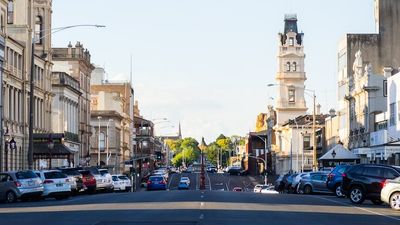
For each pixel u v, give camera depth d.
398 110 67.31
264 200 40.91
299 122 133.12
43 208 34.78
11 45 68.12
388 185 34.56
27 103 74.00
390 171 38.44
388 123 70.69
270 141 161.62
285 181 65.81
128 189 69.31
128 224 24.94
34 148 70.88
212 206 34.47
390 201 34.31
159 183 91.00
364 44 88.38
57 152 70.81
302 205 36.50
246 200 40.50
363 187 38.44
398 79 67.56
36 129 77.69
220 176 160.00
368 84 78.00
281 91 157.62
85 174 56.44
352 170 39.19
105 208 33.62
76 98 98.38
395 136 67.56
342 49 92.44
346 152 68.00
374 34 88.25
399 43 87.81
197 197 43.88
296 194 53.53
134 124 177.62
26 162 72.62
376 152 62.59
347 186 39.00
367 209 34.50
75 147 96.69
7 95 67.25
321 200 42.06
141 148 164.62
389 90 70.38
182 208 33.06
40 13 84.12
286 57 158.12
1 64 62.97
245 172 170.25
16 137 69.56
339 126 95.44
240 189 106.44
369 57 88.06
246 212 30.66
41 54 82.88
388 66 87.25
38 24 83.94
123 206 35.00
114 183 66.94
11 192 41.94
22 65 72.50
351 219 28.11
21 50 72.12
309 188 54.94
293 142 130.75
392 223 26.52
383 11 87.88
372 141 73.62
